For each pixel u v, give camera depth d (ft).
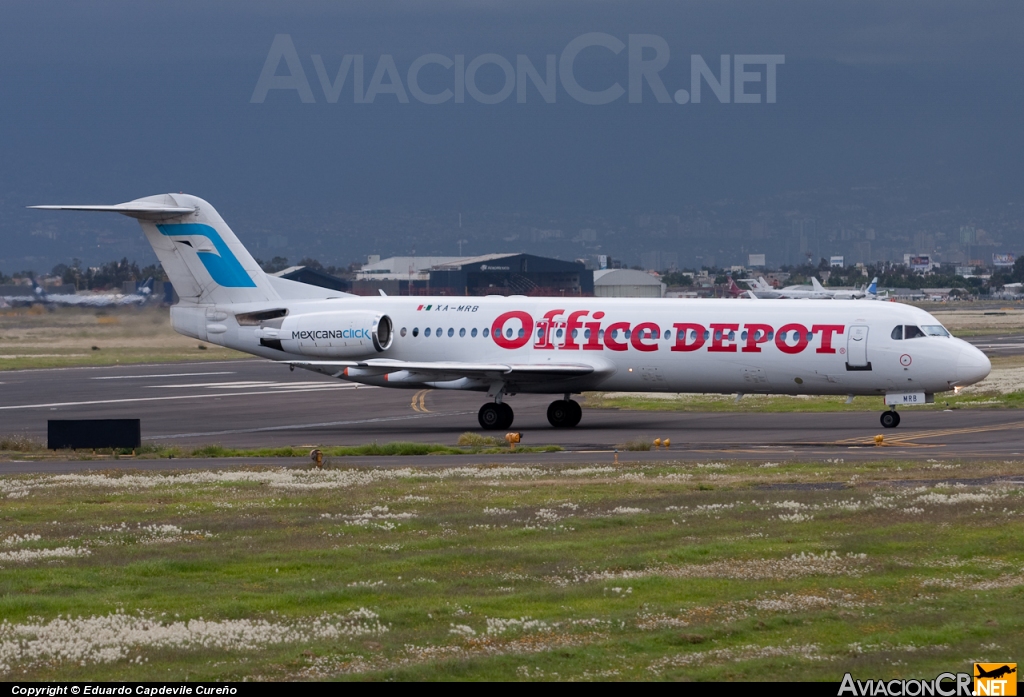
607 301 581.53
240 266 630.33
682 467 392.06
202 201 629.92
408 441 539.29
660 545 255.91
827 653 175.11
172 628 188.24
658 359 554.87
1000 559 239.30
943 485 335.47
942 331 525.75
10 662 169.99
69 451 499.10
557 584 220.84
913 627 188.75
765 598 207.62
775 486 345.92
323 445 520.83
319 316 606.14
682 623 191.01
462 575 228.63
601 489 343.05
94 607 204.54
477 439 507.30
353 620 193.98
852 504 302.25
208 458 470.80
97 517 302.25
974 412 623.77
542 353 575.38
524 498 326.24
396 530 276.21
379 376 601.62
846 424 572.92
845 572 228.43
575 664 169.78
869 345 522.88
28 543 263.29
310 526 282.15
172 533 274.77
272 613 200.85
